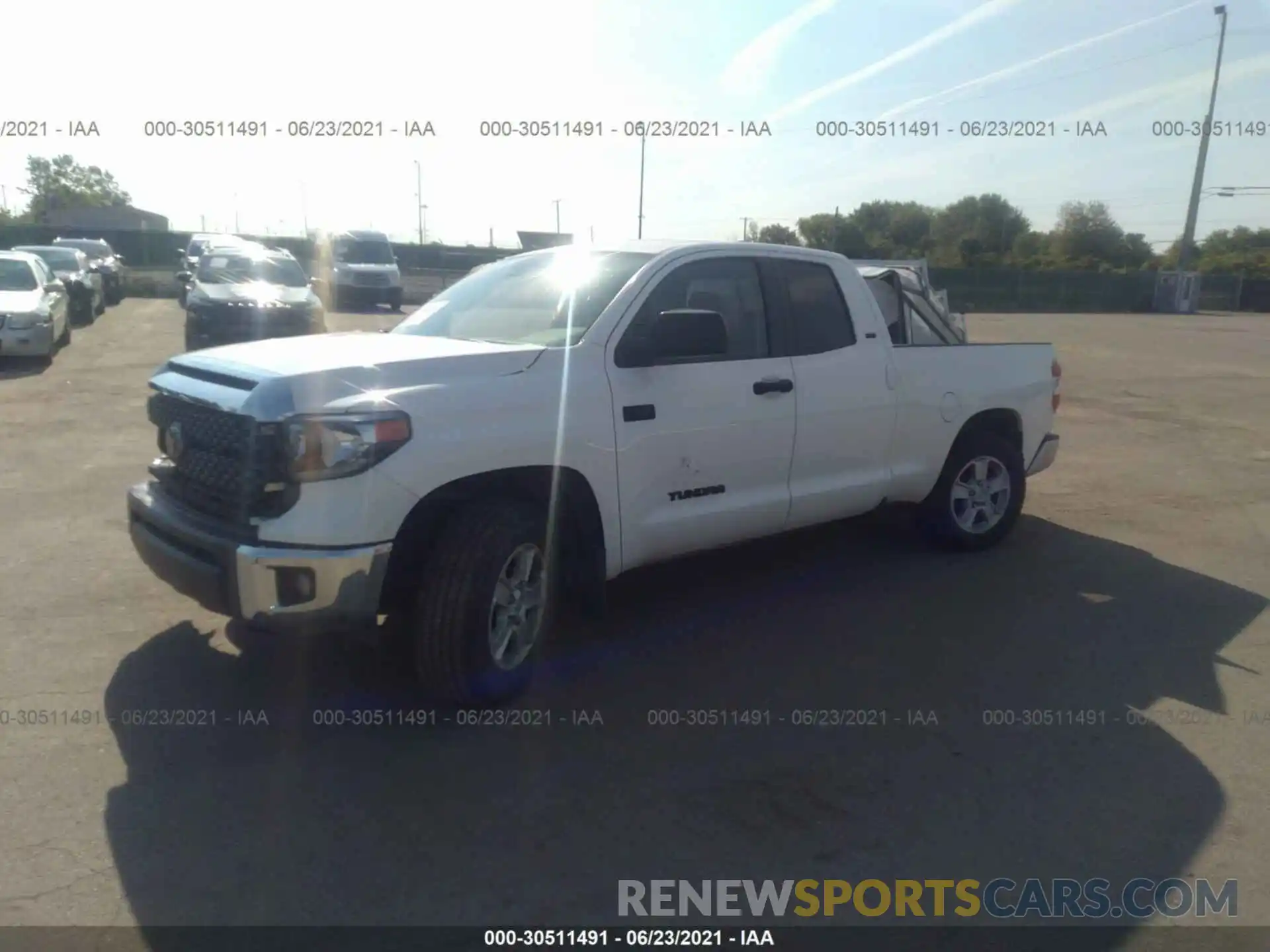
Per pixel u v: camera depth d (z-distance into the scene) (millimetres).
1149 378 18469
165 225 67188
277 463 3939
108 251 28875
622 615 5668
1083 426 12789
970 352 6699
